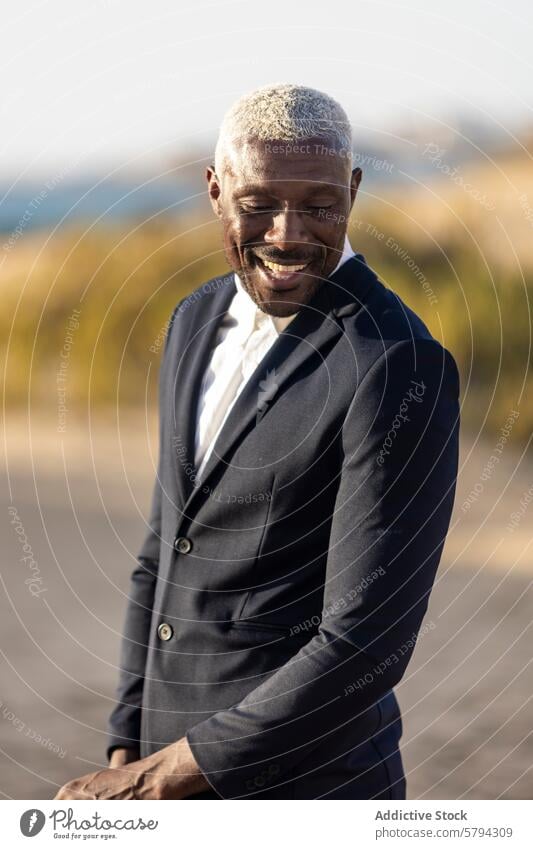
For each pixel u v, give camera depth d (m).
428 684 4.67
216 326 1.88
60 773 3.83
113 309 10.31
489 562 6.26
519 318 9.23
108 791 1.64
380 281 1.74
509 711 4.34
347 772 1.74
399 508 1.58
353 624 1.56
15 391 10.16
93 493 7.88
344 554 1.58
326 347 1.67
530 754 3.94
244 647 1.69
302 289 1.67
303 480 1.65
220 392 1.81
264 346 1.77
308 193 1.61
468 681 4.67
